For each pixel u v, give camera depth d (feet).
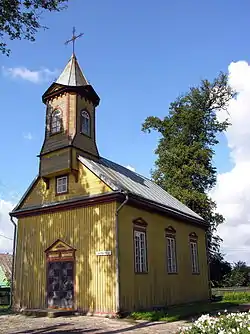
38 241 67.41
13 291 68.23
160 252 71.00
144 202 65.57
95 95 73.77
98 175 62.08
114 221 58.18
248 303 81.56
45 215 67.72
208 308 65.72
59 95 70.85
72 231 62.85
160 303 66.64
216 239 130.21
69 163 64.44
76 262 60.85
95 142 72.23
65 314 57.21
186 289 78.64
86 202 61.72
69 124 67.97
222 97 136.77
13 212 71.82
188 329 27.58
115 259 56.39
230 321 26.71
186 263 81.76
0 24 38.47
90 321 50.47
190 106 137.08
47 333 41.37
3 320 53.78
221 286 138.41
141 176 94.99
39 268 65.77
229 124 135.03
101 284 56.85
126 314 54.80
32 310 59.98
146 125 137.80
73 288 59.98
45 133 70.59
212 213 126.72
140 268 63.05
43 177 68.54
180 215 80.69
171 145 132.57
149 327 44.62
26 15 38.86
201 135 132.16
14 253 70.49
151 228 69.21
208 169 128.98
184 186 124.67
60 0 39.34
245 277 144.97
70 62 75.51
